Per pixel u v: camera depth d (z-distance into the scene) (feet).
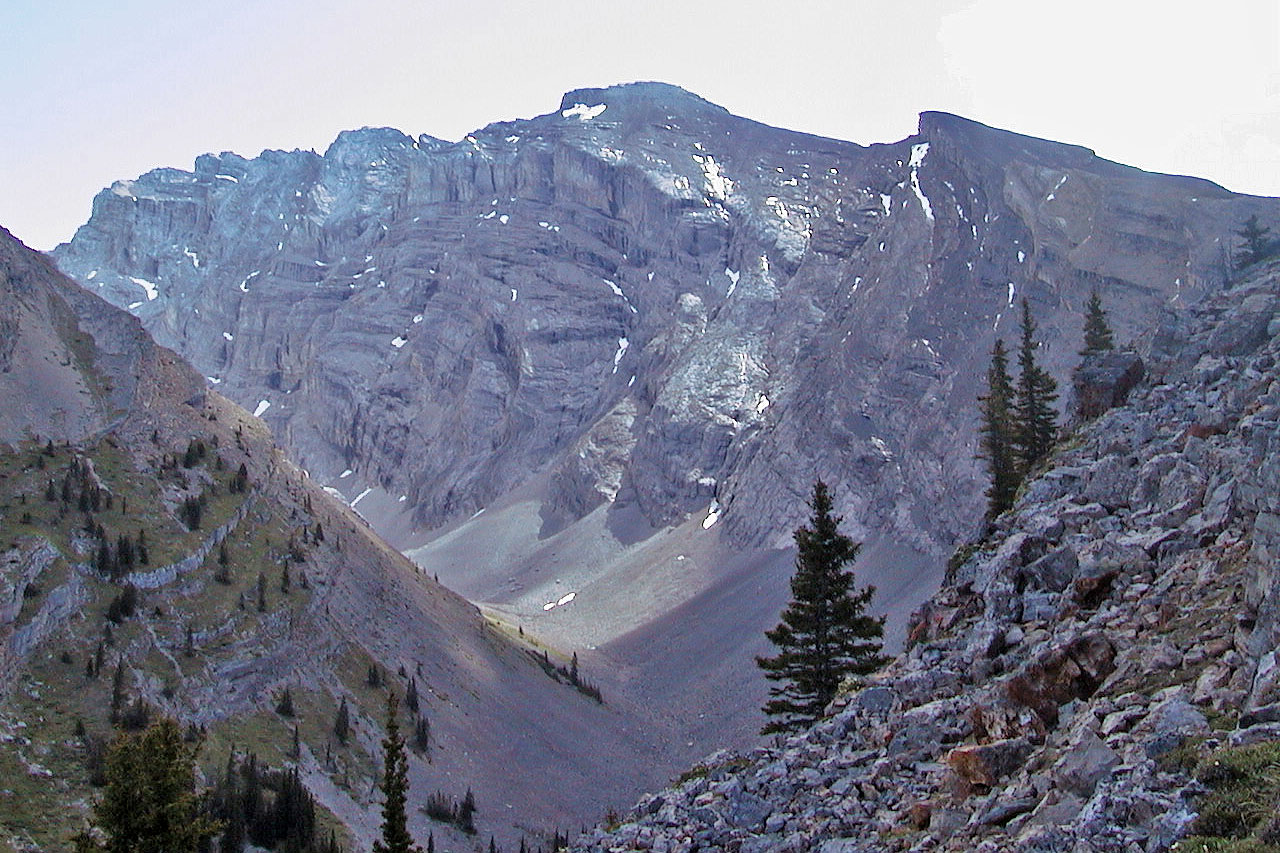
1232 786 81.35
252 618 596.29
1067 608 130.93
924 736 117.19
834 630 223.10
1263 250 589.73
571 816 574.56
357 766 530.27
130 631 539.29
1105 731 98.02
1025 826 90.53
